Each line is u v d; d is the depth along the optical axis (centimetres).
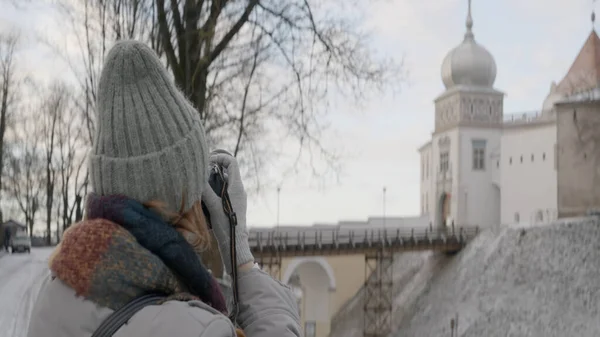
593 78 6172
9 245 4353
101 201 140
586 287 4381
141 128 143
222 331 126
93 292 125
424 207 7788
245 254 171
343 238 5878
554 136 5697
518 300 4544
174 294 132
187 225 150
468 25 7281
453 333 4525
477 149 6856
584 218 4934
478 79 7056
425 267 5728
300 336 163
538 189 5909
